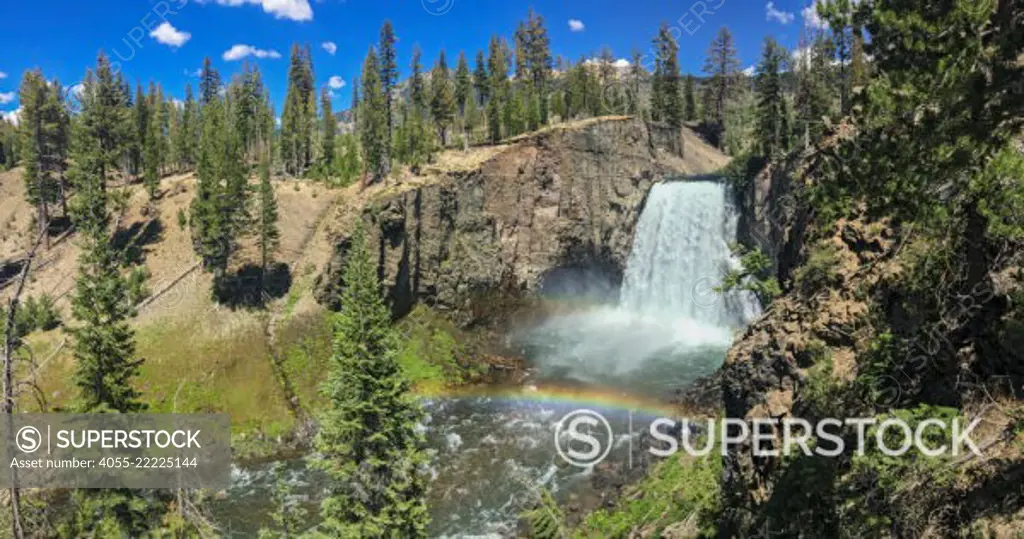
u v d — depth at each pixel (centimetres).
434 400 5956
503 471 4366
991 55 1156
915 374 1666
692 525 2583
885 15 1247
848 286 1992
